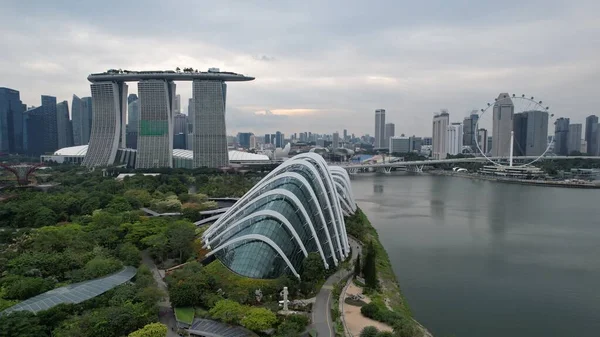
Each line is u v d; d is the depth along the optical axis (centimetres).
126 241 18025
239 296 13288
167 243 17300
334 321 12525
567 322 13900
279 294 13975
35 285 12912
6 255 15738
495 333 13125
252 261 15250
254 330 11569
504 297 15850
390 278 17000
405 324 12025
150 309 12019
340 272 16862
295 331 11275
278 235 15800
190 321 12056
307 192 17438
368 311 12925
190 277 13875
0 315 10925
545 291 16450
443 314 14362
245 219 16625
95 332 10588
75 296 12469
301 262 16262
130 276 14375
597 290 16600
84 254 15900
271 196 17012
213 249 17262
